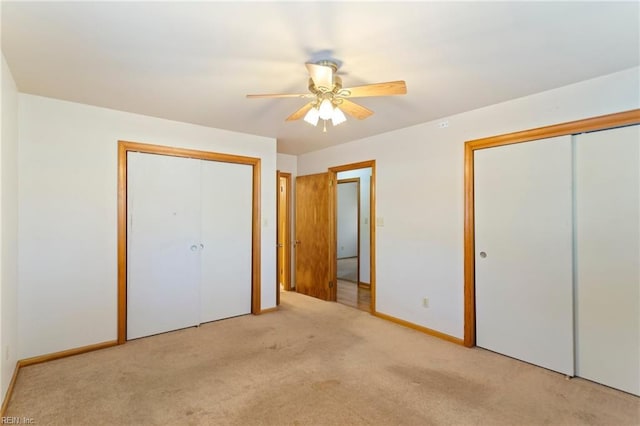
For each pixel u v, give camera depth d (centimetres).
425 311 350
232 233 399
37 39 185
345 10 157
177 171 355
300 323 379
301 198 530
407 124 358
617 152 233
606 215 238
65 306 287
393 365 272
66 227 288
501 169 292
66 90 263
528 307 276
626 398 223
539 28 174
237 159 396
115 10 158
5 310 214
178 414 204
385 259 395
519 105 278
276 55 204
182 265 359
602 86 235
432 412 207
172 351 298
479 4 153
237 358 284
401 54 202
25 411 206
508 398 223
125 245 320
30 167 271
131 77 238
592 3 153
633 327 226
